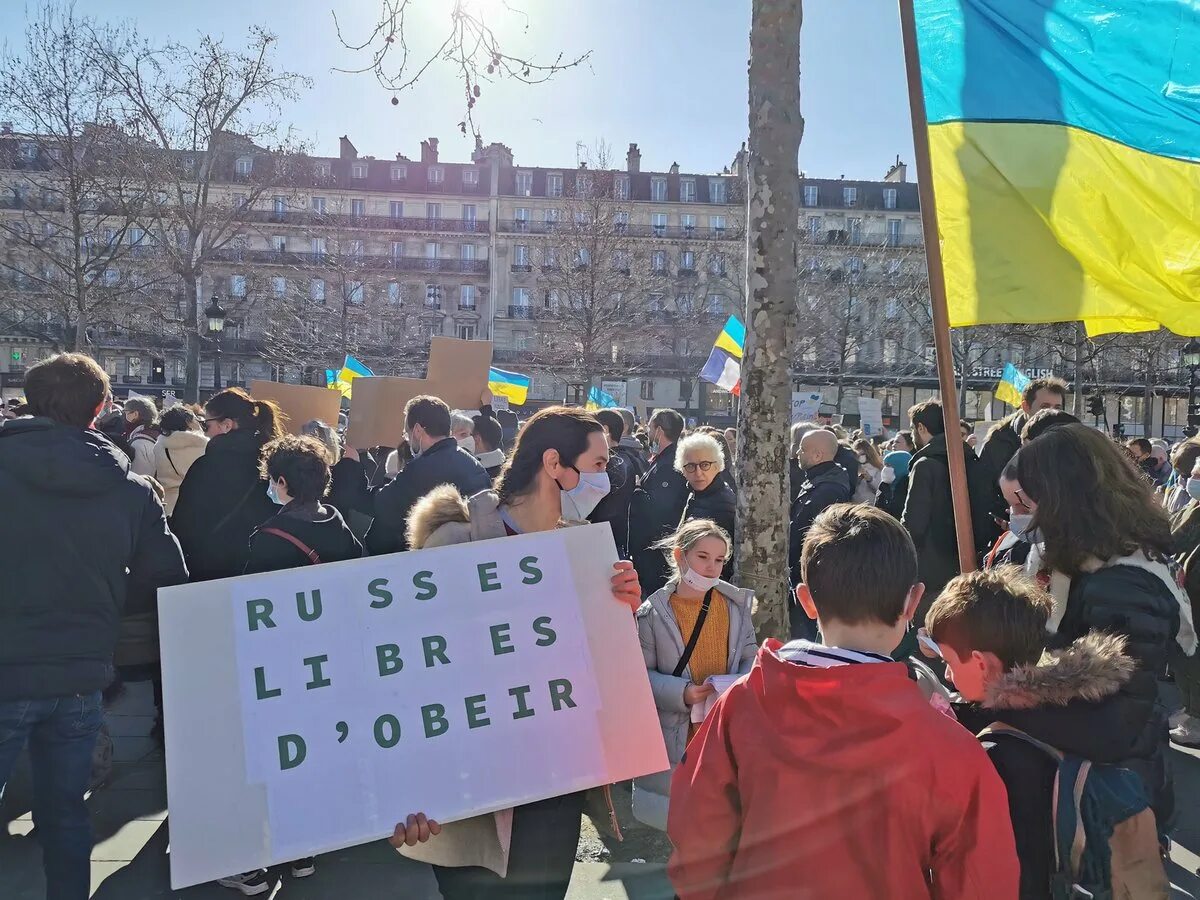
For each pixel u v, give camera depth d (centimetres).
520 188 6384
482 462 654
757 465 436
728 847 178
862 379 5344
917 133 343
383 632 242
